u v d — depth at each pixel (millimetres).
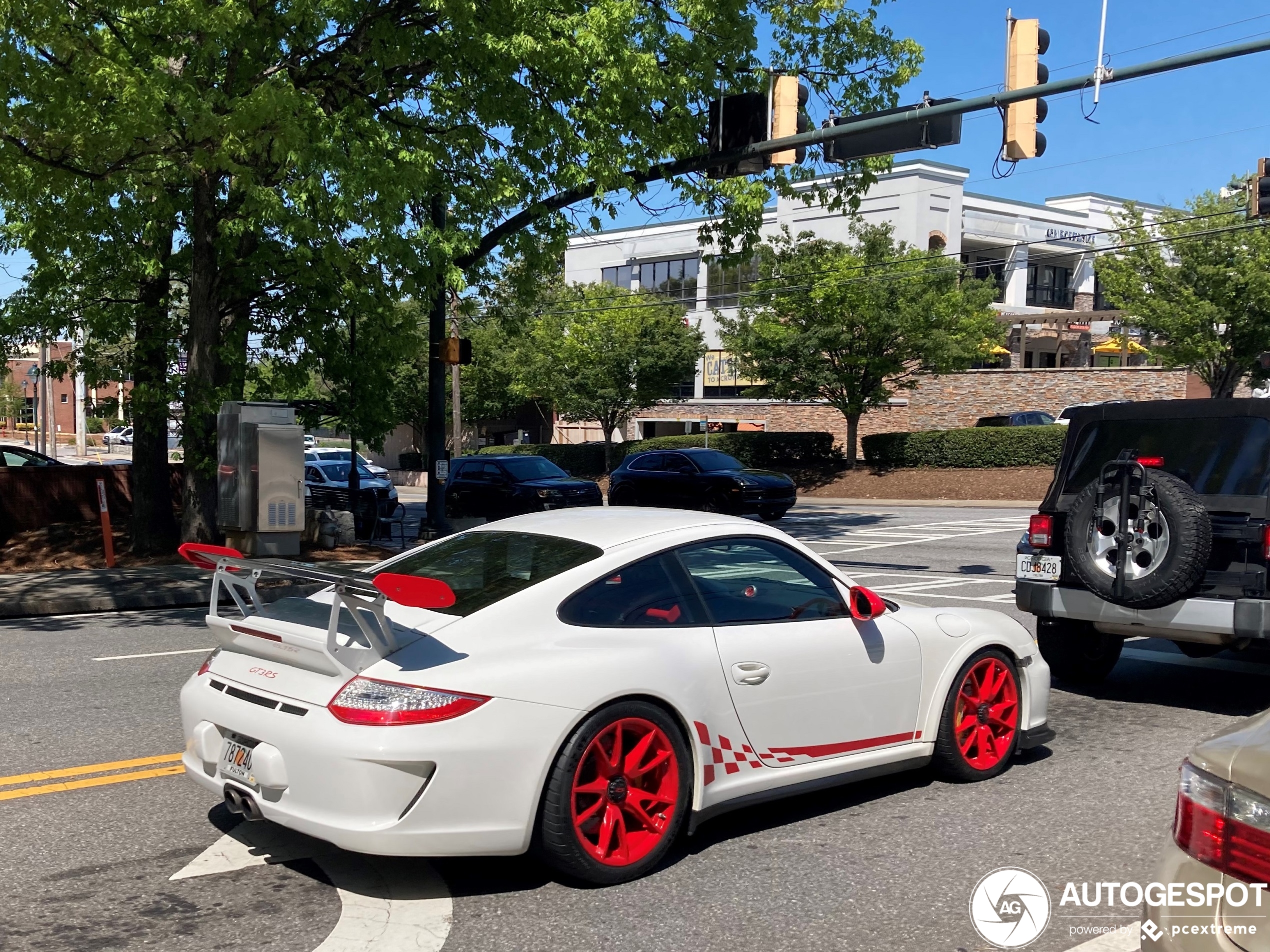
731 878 4648
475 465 24125
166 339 17188
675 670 4699
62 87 12797
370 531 21375
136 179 15227
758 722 4980
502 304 20391
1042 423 36625
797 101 13836
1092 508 7445
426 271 15344
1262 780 2689
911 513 27750
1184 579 7004
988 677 6000
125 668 9117
